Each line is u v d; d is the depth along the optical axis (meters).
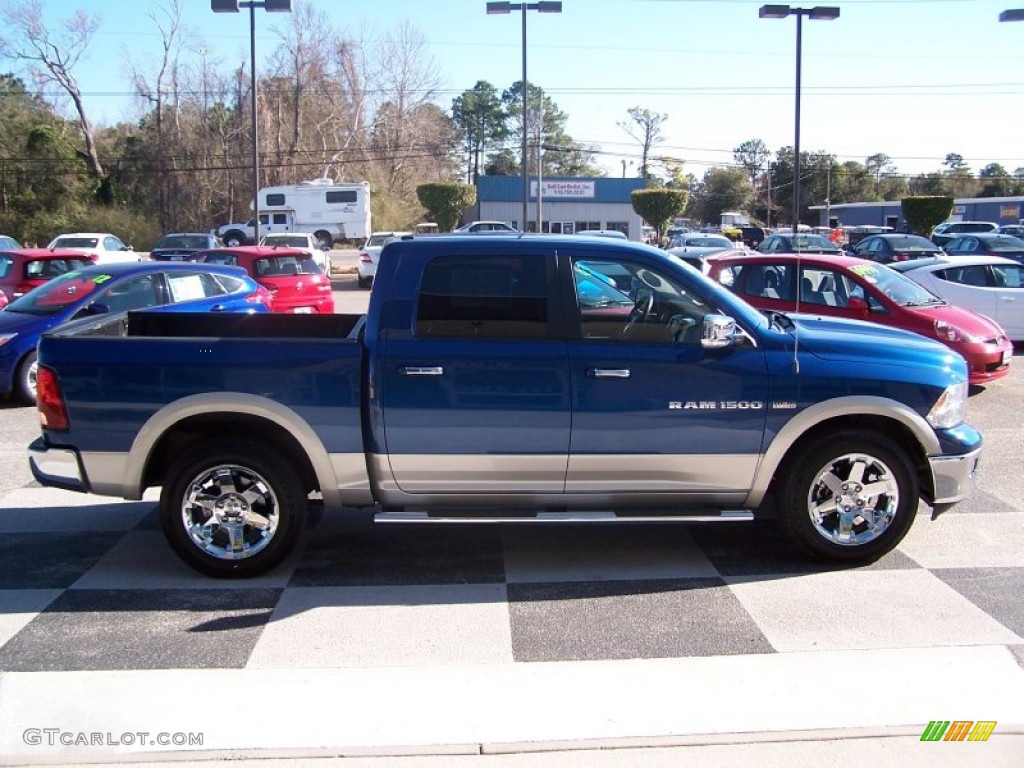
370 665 4.18
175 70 58.84
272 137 60.72
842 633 4.50
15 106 55.12
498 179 56.94
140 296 10.72
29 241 52.81
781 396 5.05
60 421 5.05
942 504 5.31
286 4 25.56
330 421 5.00
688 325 5.12
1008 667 4.15
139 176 59.28
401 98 64.75
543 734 3.60
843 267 10.52
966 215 63.34
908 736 3.60
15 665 4.18
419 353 4.97
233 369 4.98
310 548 5.79
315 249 31.08
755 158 94.19
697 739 3.57
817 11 23.02
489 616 4.73
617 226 58.19
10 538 5.95
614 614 4.75
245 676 4.06
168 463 5.37
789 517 5.27
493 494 5.13
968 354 9.96
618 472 5.09
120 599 4.96
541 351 4.99
